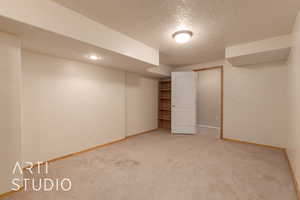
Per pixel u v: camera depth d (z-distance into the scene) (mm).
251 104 3400
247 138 3469
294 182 1842
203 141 3686
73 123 2826
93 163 2428
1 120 1570
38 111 2365
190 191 1685
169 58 3803
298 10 1699
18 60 1683
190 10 1732
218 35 2389
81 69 2943
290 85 2451
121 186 1783
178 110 4500
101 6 1666
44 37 1729
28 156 2260
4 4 1282
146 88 4719
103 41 2088
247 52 2676
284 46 2340
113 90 3605
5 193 1598
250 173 2082
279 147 3051
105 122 3420
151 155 2775
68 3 1614
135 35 2420
